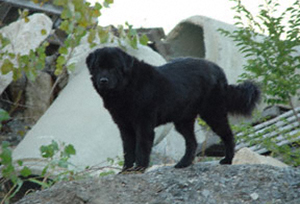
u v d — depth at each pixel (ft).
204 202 22.18
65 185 23.79
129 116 28.81
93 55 29.25
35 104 51.11
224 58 54.08
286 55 35.19
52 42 50.29
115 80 28.07
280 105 49.01
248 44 35.73
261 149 42.96
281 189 22.54
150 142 28.60
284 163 35.83
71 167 39.01
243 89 32.81
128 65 28.37
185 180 23.85
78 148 40.75
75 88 47.21
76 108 44.62
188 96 30.12
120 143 42.01
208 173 24.52
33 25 45.68
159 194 22.86
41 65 30.19
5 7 48.42
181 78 30.14
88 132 42.16
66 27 30.81
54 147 25.57
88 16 29.78
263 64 38.29
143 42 34.01
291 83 34.83
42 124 43.88
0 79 45.14
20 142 43.42
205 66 31.50
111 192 22.95
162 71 29.86
